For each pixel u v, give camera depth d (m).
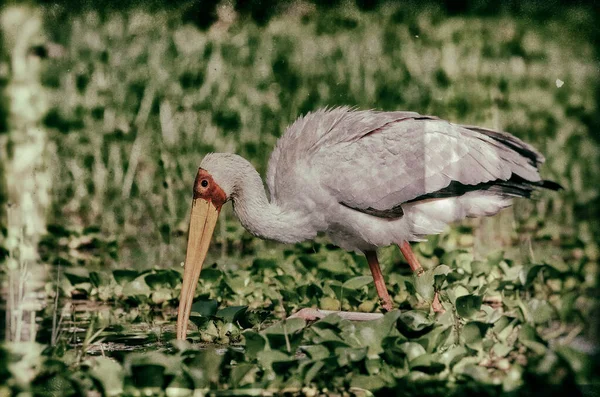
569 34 28.17
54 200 16.77
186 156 19.11
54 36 24.84
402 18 29.30
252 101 23.30
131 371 7.77
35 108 16.23
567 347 8.03
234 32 28.36
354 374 8.06
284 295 11.05
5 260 12.73
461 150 10.65
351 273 12.13
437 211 10.72
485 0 29.42
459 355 8.12
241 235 15.57
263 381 7.94
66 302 11.62
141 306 11.29
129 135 20.47
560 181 17.81
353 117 10.78
